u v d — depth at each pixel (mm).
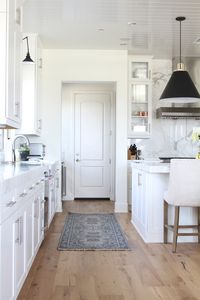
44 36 5770
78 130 8211
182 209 4293
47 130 6477
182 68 4910
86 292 2770
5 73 2920
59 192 6488
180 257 3709
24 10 4711
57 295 2707
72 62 6492
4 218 2031
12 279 2285
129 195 6711
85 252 3879
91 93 8211
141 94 7066
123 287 2879
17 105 3385
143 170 4477
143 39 5918
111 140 8203
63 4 4531
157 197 4297
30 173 3004
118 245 4152
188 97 4695
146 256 3742
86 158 8195
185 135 7320
